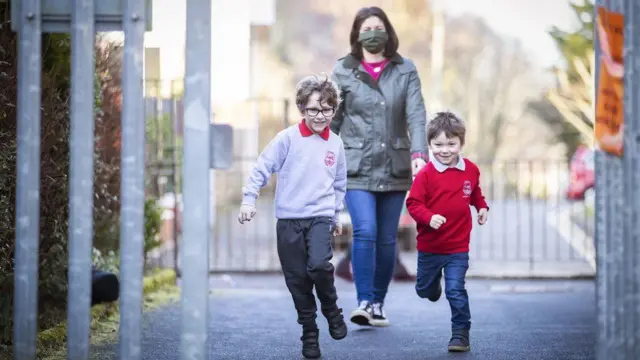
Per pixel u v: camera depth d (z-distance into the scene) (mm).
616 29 6918
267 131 34719
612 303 6957
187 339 6898
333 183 9320
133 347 6930
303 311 9172
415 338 10508
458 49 66250
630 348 6965
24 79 6941
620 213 6934
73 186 6930
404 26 62469
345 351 9617
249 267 21672
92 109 6918
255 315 12914
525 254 24766
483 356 9344
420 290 10078
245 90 18344
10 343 9273
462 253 9805
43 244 10453
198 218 6867
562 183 43156
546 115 53094
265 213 38500
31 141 6949
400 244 25094
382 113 11188
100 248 13570
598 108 6930
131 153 6879
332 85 9039
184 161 6855
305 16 67438
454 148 9750
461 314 9672
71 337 6988
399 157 11250
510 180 47594
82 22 6863
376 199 11328
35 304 7016
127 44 6852
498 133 66750
